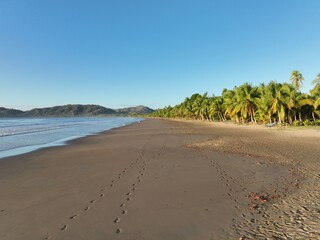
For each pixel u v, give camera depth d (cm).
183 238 601
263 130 4112
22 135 3922
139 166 1402
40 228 667
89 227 667
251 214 719
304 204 773
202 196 887
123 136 3556
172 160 1562
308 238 569
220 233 618
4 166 1500
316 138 2648
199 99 10019
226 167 1334
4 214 765
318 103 4303
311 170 1216
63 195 930
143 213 750
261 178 1102
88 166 1438
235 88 6769
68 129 5559
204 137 3109
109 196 905
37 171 1344
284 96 4794
